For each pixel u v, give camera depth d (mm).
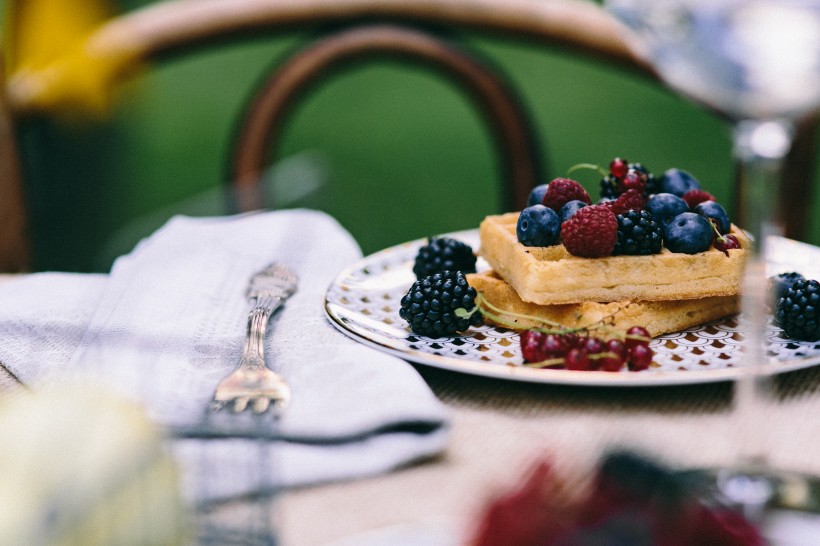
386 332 592
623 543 362
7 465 390
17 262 834
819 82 466
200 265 666
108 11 1688
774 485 473
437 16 1015
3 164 827
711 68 471
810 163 936
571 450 504
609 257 613
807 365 550
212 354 563
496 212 2070
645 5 467
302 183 952
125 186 2006
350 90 2623
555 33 995
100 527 392
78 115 1928
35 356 567
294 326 594
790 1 451
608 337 565
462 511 475
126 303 611
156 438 429
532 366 559
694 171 2066
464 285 590
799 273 636
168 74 2555
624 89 2443
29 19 1298
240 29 1082
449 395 550
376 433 509
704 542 408
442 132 2400
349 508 479
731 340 591
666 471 407
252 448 493
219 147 2203
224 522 463
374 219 2055
